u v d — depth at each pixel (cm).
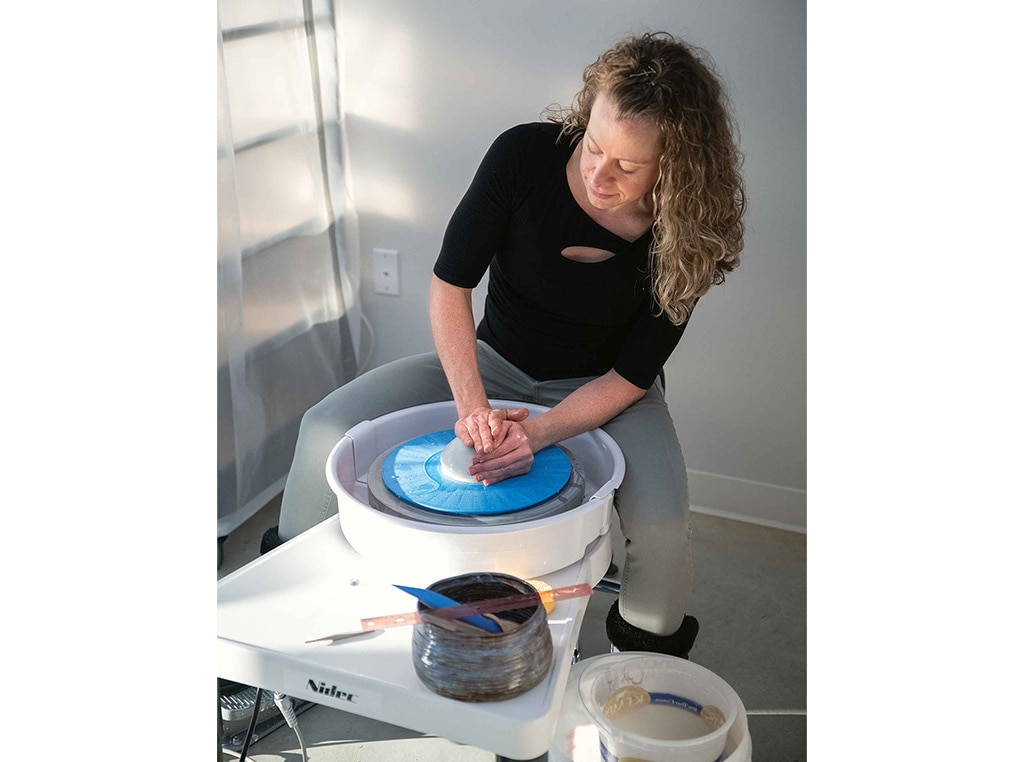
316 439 154
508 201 149
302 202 235
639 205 144
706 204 135
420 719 96
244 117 212
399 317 263
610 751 110
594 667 122
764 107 208
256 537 222
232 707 158
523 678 95
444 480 125
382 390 160
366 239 259
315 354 245
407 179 249
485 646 94
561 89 228
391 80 242
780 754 157
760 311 223
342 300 254
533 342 164
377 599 112
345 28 241
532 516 118
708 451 237
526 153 147
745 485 235
